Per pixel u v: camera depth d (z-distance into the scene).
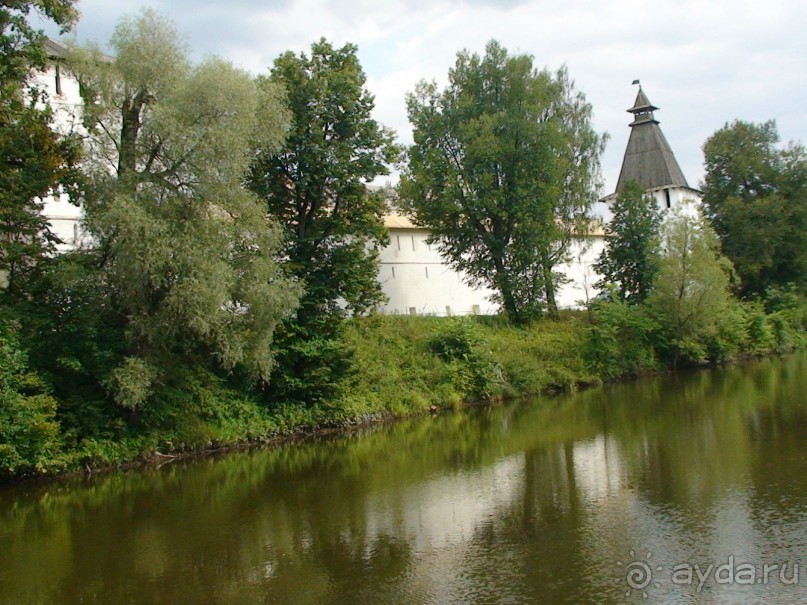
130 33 24.67
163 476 22.80
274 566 13.77
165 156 24.91
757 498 15.83
